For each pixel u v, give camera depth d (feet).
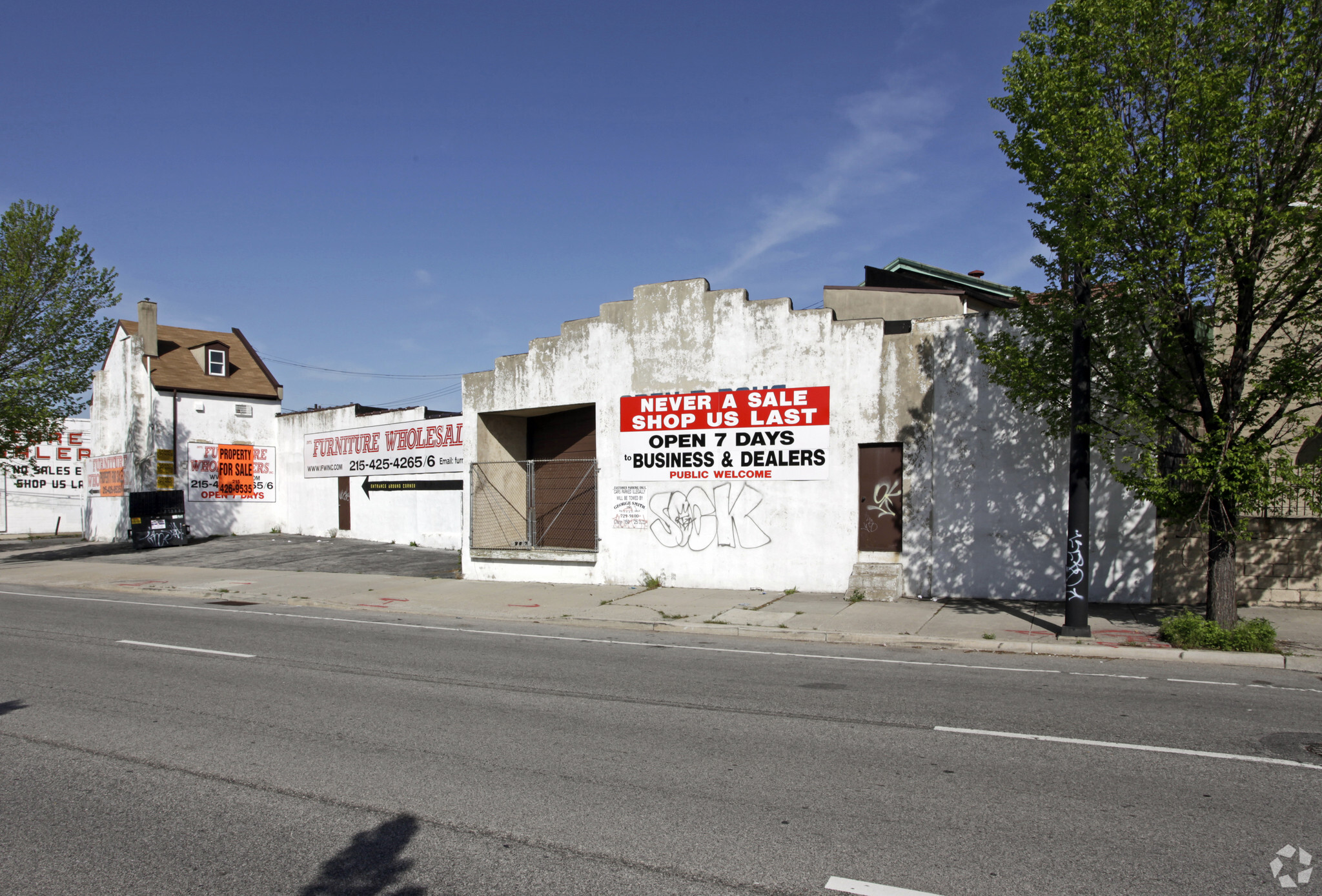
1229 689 27.91
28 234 87.40
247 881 14.10
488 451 64.13
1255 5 31.94
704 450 53.57
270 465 110.52
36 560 88.89
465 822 16.56
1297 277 32.96
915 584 48.16
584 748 21.45
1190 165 31.40
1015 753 20.77
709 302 53.67
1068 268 37.06
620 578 55.88
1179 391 36.70
